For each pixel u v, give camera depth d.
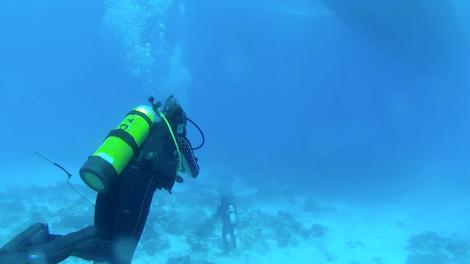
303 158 36.28
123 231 2.22
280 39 76.56
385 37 29.73
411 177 27.19
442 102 52.44
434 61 34.31
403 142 43.06
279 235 13.12
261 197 19.94
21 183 22.41
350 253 12.17
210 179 25.05
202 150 43.28
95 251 2.19
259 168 31.00
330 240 13.38
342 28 40.19
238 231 13.32
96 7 85.19
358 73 70.62
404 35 28.95
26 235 2.23
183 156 2.57
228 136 64.56
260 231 13.28
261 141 55.41
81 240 2.18
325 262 11.40
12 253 1.96
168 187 2.44
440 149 40.91
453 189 22.86
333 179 26.31
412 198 20.86
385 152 36.72
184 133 2.62
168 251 11.34
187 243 11.98
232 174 27.28
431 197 20.92
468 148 42.03
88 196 17.27
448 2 25.42
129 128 2.36
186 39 92.81
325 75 98.50
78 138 48.50
